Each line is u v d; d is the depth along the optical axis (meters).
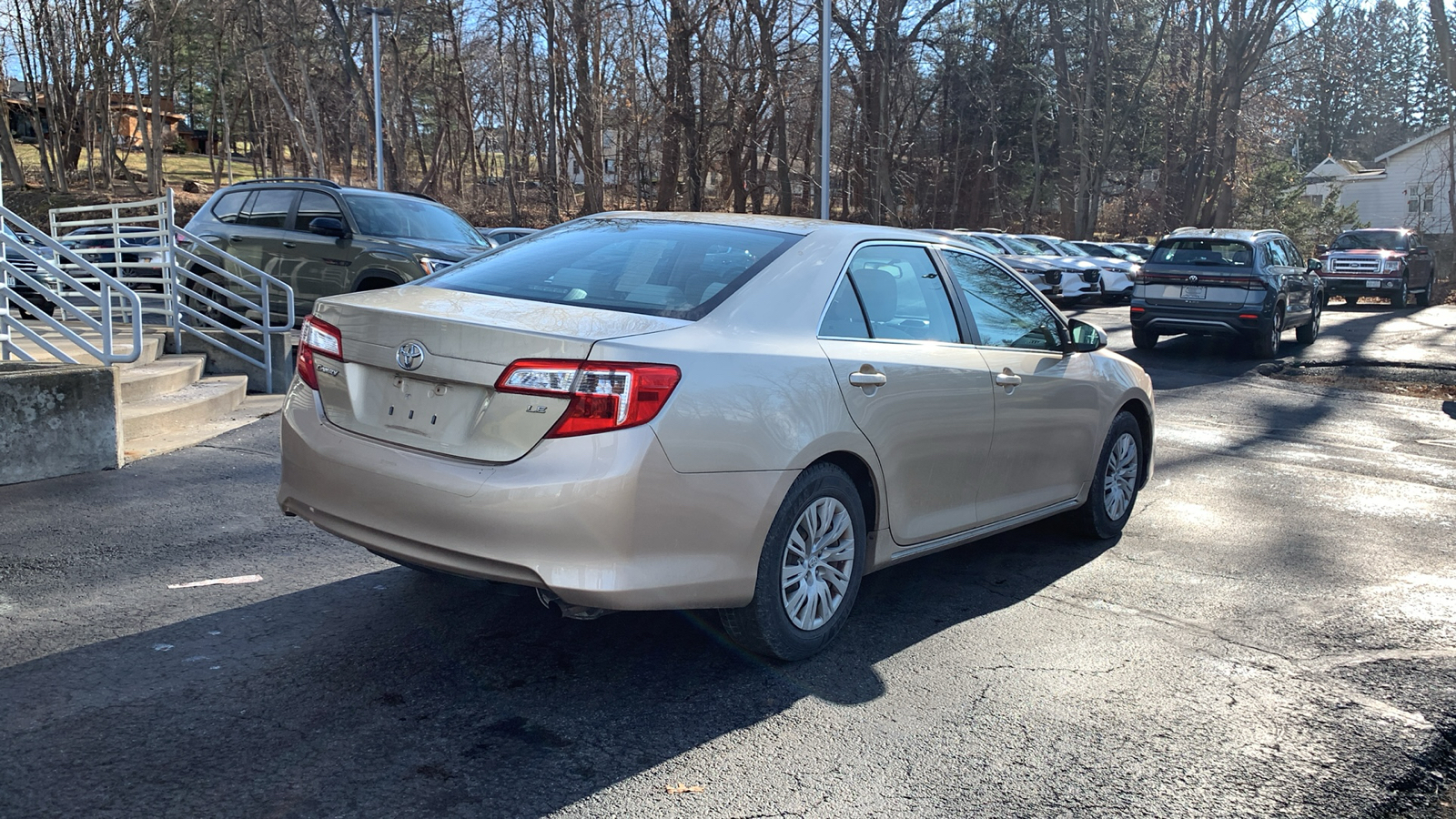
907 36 36.91
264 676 3.54
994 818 2.83
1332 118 84.62
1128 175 50.81
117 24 45.41
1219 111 39.06
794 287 3.85
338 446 3.53
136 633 3.87
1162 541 5.78
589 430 3.15
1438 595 4.90
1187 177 45.34
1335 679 3.87
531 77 48.62
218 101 59.22
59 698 3.31
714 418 3.32
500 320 3.34
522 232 20.83
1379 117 86.00
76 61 46.12
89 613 4.06
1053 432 5.06
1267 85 43.19
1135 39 45.31
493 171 66.25
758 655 3.86
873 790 2.95
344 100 49.66
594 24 39.22
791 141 47.16
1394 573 5.24
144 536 5.11
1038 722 3.43
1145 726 3.42
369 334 3.52
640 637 4.03
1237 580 5.07
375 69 32.97
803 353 3.70
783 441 3.52
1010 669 3.87
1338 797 3.01
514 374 3.19
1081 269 23.50
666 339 3.33
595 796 2.85
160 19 45.53
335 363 3.66
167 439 7.43
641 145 45.94
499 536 3.15
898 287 4.34
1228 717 3.51
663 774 2.99
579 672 3.68
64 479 6.18
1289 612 4.60
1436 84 80.00
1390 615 4.60
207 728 3.14
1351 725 3.47
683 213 4.52
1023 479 4.93
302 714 3.26
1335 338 18.56
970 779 3.03
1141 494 6.95
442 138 59.59
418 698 3.41
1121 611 4.57
